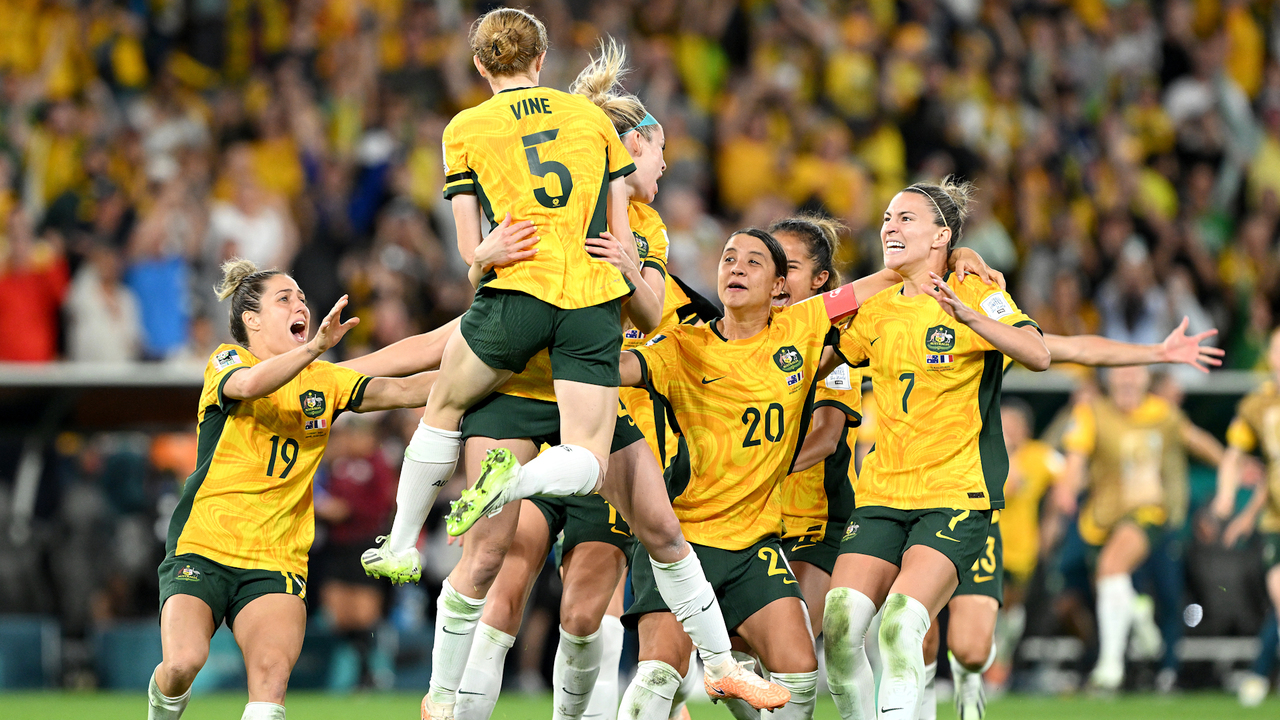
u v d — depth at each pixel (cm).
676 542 1986
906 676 1908
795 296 2358
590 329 1853
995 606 2458
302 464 2064
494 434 1959
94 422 4341
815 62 6656
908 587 1980
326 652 4309
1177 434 4309
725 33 6756
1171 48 7512
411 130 5697
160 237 5000
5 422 4284
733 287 2106
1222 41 7381
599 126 1920
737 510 2109
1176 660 4466
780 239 2367
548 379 1980
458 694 2123
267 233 5156
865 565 2058
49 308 4806
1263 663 4138
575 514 2214
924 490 2066
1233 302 6091
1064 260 6047
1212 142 7056
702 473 2112
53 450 4481
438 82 5944
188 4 6128
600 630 2195
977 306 2086
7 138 5381
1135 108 7112
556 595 4353
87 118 5522
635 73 6094
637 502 1973
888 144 6359
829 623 2031
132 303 4862
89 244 4916
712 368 2125
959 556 2014
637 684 2061
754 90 6253
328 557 4294
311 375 2086
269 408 2042
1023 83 6975
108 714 3356
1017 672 4625
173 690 1942
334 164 5572
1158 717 3481
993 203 6238
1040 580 4547
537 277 1836
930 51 6812
